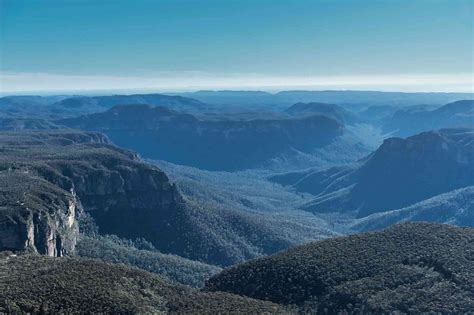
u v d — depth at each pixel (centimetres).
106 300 10475
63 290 10575
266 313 11219
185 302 11581
